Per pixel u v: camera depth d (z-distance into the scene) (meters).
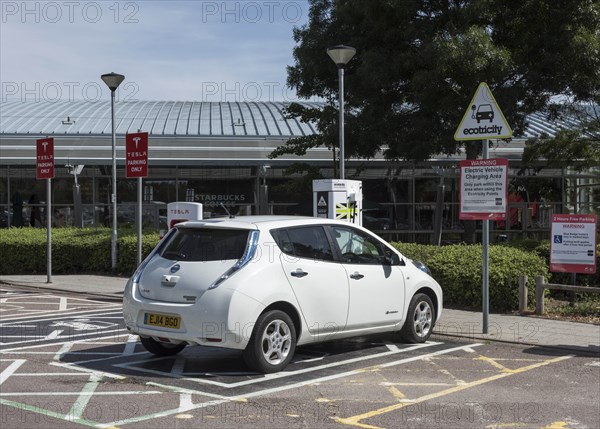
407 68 17.53
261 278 7.50
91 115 31.30
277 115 32.50
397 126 18.75
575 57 16.67
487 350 9.08
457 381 7.44
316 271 8.05
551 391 7.07
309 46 19.53
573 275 12.04
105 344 9.33
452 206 26.66
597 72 16.92
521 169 26.53
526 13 17.19
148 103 35.69
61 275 18.67
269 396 6.73
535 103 18.84
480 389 7.12
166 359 8.37
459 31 16.61
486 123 9.85
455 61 15.97
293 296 7.76
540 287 11.63
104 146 27.66
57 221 26.58
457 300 12.59
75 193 26.17
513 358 8.62
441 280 12.72
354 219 13.08
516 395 6.91
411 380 7.46
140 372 7.68
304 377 7.52
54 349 8.98
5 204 26.52
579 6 16.78
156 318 7.63
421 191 26.58
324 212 12.85
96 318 11.66
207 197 26.53
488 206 9.91
